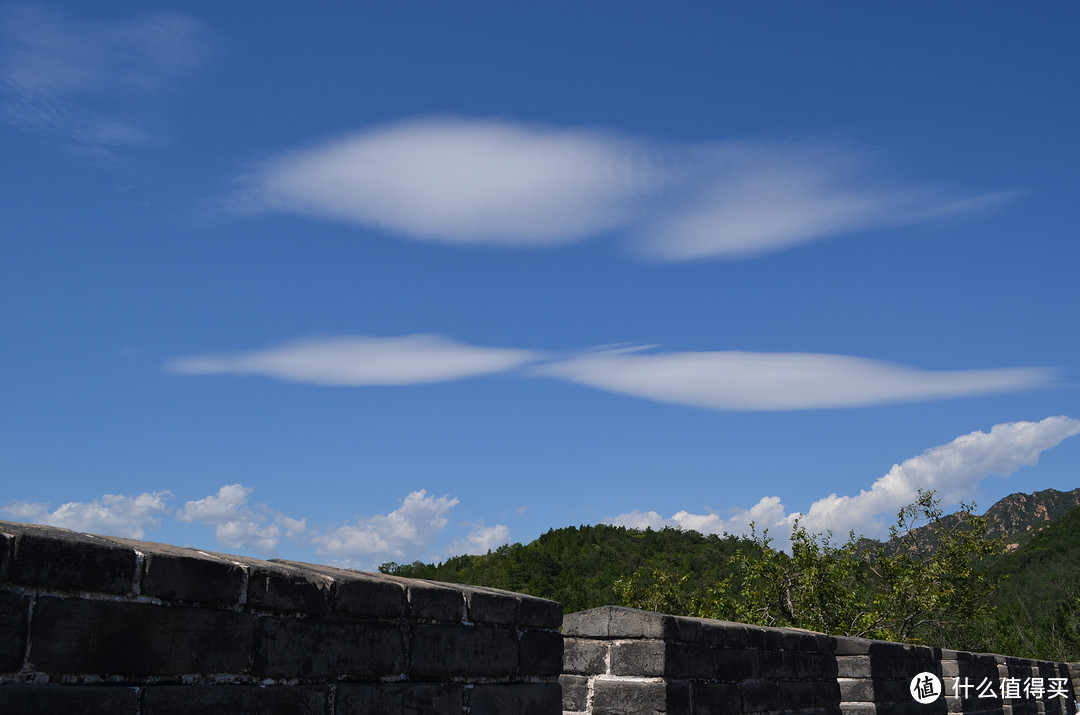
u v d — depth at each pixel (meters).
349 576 3.33
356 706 3.24
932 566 21.78
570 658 5.64
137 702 2.57
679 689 5.46
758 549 22.28
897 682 9.44
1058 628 39.03
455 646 3.74
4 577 2.31
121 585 2.58
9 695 2.29
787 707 6.85
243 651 2.89
